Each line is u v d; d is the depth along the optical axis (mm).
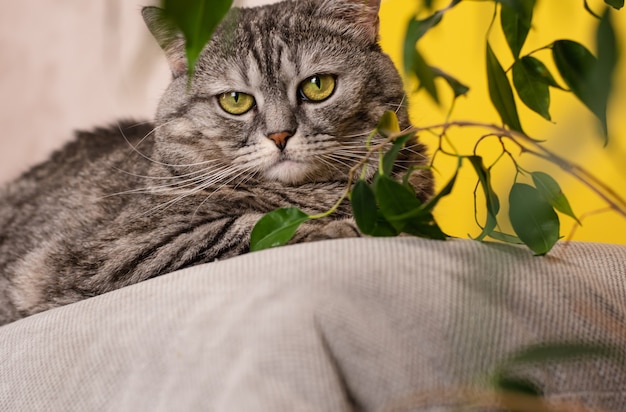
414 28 671
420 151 1460
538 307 784
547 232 802
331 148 1378
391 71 1479
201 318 786
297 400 673
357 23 1460
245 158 1402
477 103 1566
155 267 1293
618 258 893
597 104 551
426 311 750
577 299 800
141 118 2084
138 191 1511
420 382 712
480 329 745
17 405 849
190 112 1463
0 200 1857
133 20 1943
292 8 1479
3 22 2449
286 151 1365
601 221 1416
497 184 1183
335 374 701
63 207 1660
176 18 499
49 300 1420
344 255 803
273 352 696
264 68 1382
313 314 725
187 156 1484
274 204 1403
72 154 1970
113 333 852
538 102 796
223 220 1325
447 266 797
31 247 1613
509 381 623
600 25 557
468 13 1557
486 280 793
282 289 768
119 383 809
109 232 1422
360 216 803
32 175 1956
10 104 2469
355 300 753
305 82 1390
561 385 733
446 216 1597
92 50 2328
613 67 543
